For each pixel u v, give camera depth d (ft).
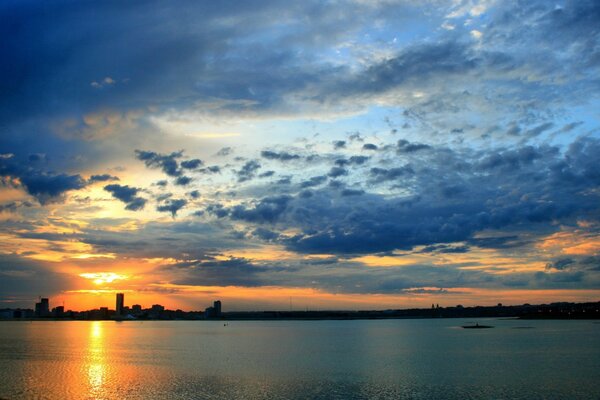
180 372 301.02
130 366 336.08
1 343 599.57
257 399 216.54
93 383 260.01
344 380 265.75
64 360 380.58
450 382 258.16
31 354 437.58
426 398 218.38
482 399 215.92
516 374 285.84
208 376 282.77
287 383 256.11
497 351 435.94
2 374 296.51
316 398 218.59
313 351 453.58
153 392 233.14
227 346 530.68
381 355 408.67
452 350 452.35
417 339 636.07
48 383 261.03
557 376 277.44
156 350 481.46
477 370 304.91
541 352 421.18
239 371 304.50
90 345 558.15
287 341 618.03
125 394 229.04
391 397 220.43
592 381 259.39
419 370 306.35
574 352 419.33
